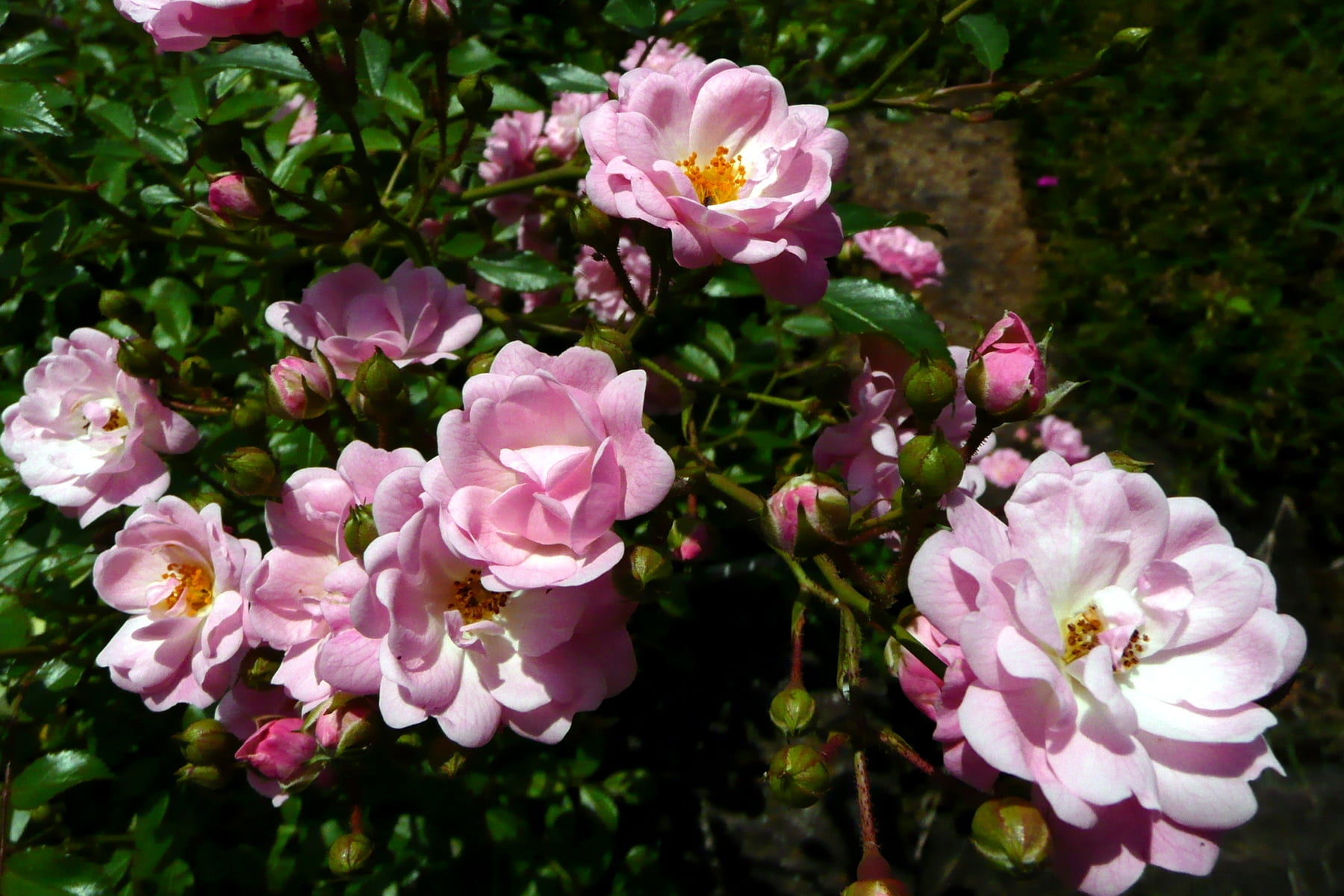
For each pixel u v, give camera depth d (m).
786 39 0.37
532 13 0.42
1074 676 0.17
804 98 0.36
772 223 0.21
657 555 0.19
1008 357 0.20
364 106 0.29
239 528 0.26
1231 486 0.55
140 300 0.29
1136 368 0.59
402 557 0.18
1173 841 0.17
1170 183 0.67
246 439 0.26
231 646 0.21
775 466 0.33
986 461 0.49
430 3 0.23
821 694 0.40
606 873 0.34
